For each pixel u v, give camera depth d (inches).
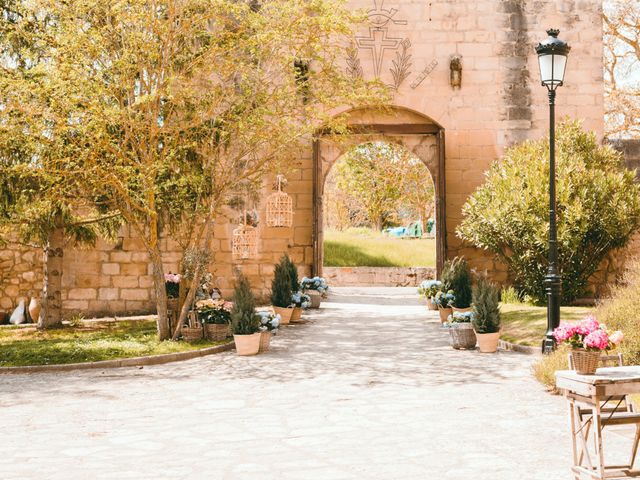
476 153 770.8
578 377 194.5
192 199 565.3
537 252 662.5
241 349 464.8
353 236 1309.1
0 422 289.1
